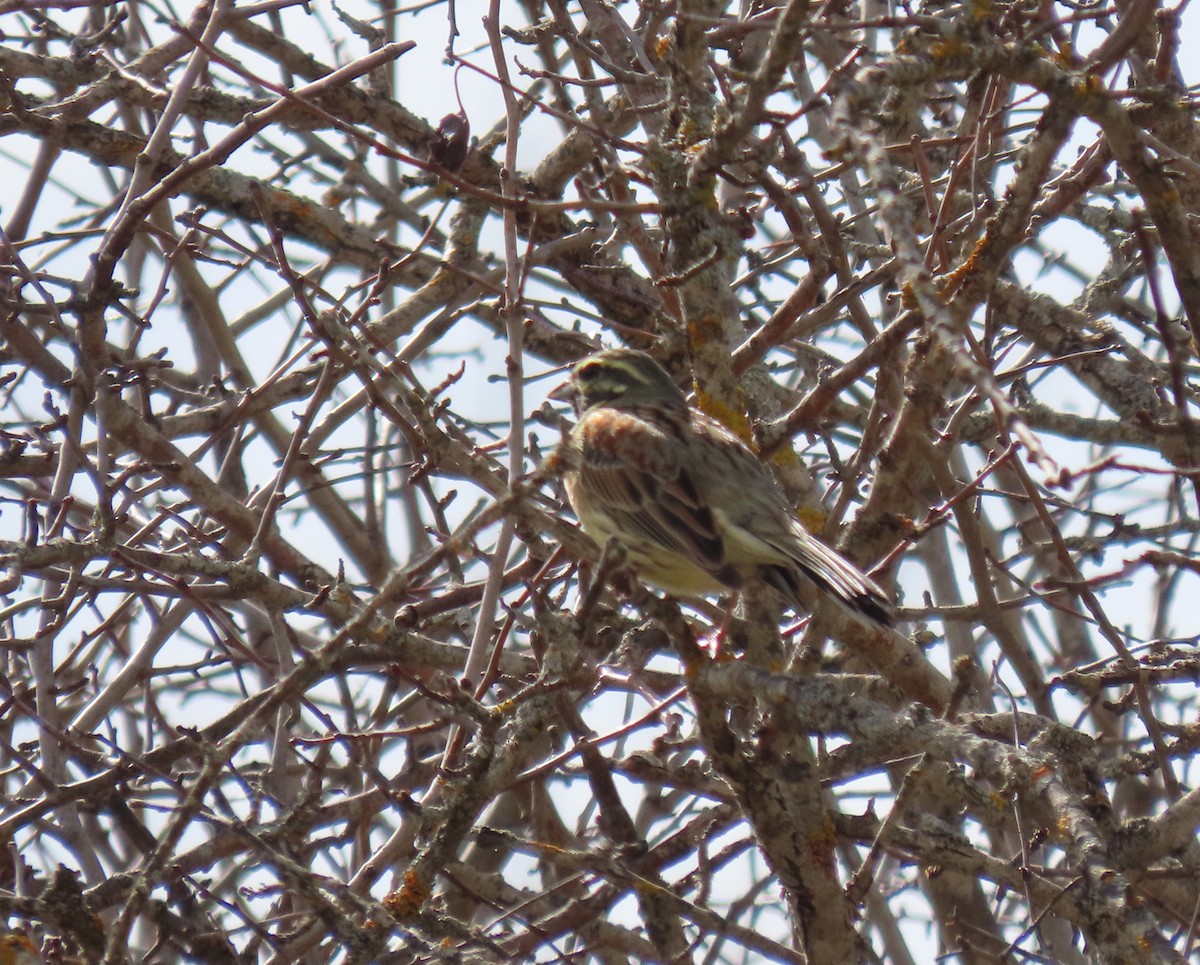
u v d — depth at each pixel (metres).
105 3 12.32
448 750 10.51
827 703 8.69
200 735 9.44
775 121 9.38
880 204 6.62
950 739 8.59
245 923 10.20
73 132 14.66
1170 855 11.09
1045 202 10.85
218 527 15.48
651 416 11.91
